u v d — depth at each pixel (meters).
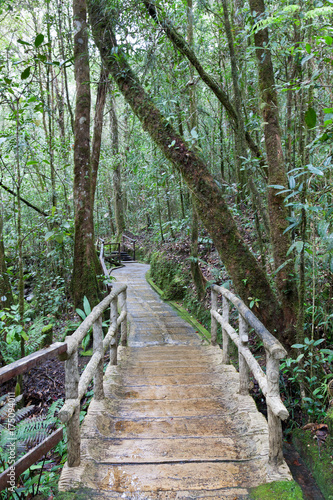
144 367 4.31
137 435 2.67
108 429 2.77
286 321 3.62
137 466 2.27
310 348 3.09
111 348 4.19
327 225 2.59
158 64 5.16
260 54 3.59
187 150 4.26
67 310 7.46
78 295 6.49
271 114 3.61
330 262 2.87
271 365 2.14
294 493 1.87
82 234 6.57
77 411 2.21
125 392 3.52
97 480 2.13
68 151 8.73
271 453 2.14
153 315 7.12
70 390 2.19
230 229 3.97
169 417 2.95
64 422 2.00
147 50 4.77
